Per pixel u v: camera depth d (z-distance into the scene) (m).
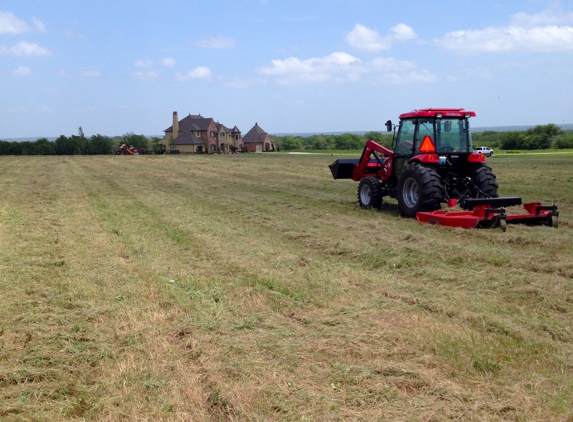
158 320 5.23
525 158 39.09
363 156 13.50
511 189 16.92
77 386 3.94
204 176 25.50
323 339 4.72
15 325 5.14
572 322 5.04
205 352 4.45
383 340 4.66
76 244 8.90
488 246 8.16
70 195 16.88
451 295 5.86
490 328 4.89
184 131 83.06
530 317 5.18
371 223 10.40
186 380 3.98
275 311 5.53
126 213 12.57
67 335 4.85
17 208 13.66
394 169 12.38
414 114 11.41
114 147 78.19
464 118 11.26
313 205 13.81
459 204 11.12
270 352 4.46
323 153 67.44
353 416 3.49
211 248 8.44
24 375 4.11
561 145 66.06
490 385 3.84
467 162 11.31
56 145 72.88
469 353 4.33
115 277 6.78
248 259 7.68
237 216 12.05
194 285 6.39
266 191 18.06
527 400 3.64
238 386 3.86
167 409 3.59
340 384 3.91
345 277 6.71
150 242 8.98
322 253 8.21
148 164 36.28
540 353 4.35
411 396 3.74
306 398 3.71
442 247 8.05
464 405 3.59
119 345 4.68
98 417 3.54
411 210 11.16
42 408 3.65
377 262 7.46
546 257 7.27
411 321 5.11
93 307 5.64
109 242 9.00
